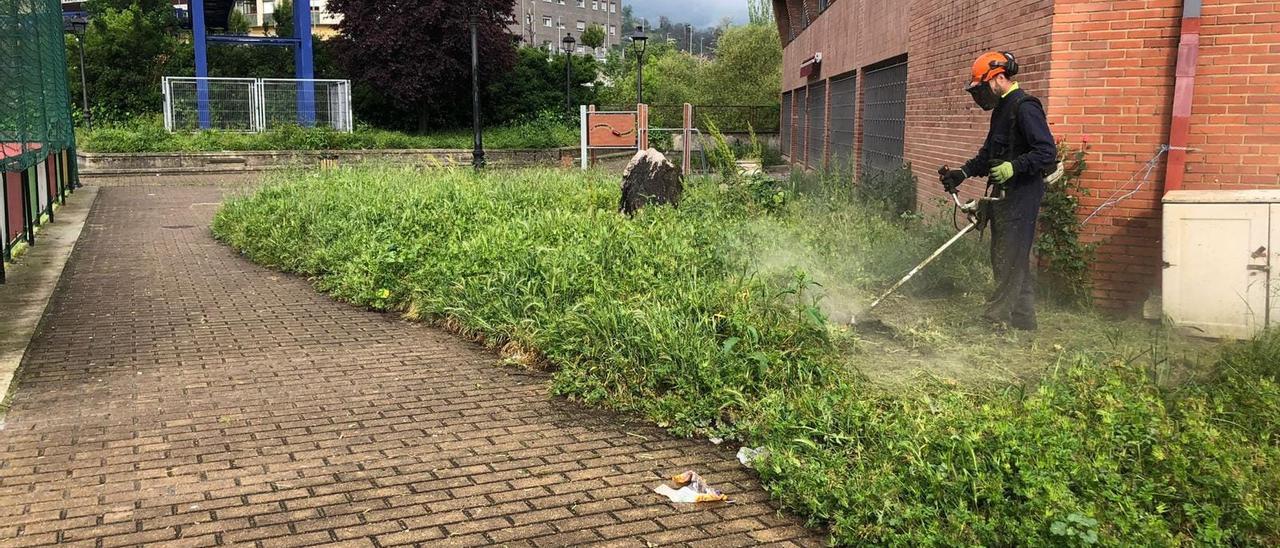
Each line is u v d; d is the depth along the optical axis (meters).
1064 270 6.73
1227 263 5.79
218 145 25.72
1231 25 6.20
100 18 33.34
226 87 28.03
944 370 5.06
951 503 3.36
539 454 4.23
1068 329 6.10
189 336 6.39
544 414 4.78
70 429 4.51
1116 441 3.72
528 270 6.52
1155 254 6.60
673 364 4.90
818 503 3.51
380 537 3.41
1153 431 3.76
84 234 11.73
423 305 6.92
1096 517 3.15
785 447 3.99
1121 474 3.52
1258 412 4.02
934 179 9.84
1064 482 3.30
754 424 4.29
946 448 3.65
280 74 33.88
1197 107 6.34
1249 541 3.12
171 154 24.42
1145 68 6.47
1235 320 5.81
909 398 4.49
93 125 29.56
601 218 8.52
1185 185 6.42
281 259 9.12
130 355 5.88
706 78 40.78
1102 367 4.75
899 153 12.05
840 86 17.23
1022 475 3.33
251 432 4.49
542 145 30.08
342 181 11.98
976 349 5.47
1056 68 6.66
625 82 42.53
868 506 3.41
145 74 32.19
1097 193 6.68
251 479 3.92
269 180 13.12
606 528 3.50
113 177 22.42
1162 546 3.01
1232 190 5.93
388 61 31.02
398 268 7.59
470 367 5.64
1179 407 4.12
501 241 7.37
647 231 7.77
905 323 6.07
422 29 30.92
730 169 11.84
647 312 5.41
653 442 4.41
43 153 11.59
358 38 31.14
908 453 3.70
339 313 7.16
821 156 19.19
